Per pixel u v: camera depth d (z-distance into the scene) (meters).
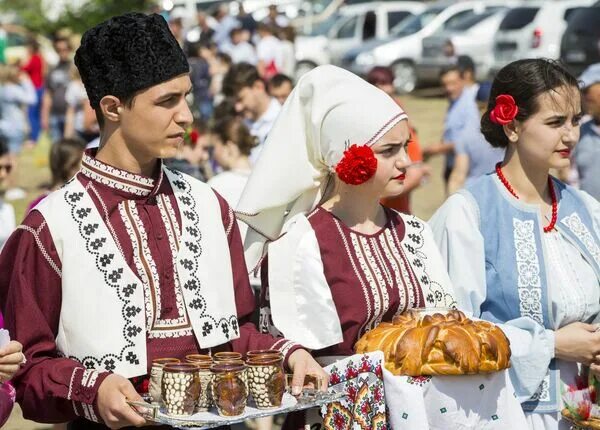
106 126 3.37
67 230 3.27
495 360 3.58
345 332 3.76
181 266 3.36
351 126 3.79
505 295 4.08
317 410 3.69
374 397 3.58
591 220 4.26
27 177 17.30
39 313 3.26
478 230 4.12
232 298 3.48
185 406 3.14
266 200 3.88
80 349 3.22
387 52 26.02
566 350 4.00
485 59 24.88
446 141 9.81
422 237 3.98
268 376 3.25
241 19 21.84
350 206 3.88
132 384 3.23
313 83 3.87
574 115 4.07
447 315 3.67
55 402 3.24
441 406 3.55
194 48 17.20
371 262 3.82
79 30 31.05
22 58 29.84
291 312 3.75
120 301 3.24
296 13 30.16
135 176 3.36
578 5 22.33
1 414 3.30
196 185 3.55
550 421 4.07
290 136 3.89
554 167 4.09
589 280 4.15
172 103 3.31
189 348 3.34
